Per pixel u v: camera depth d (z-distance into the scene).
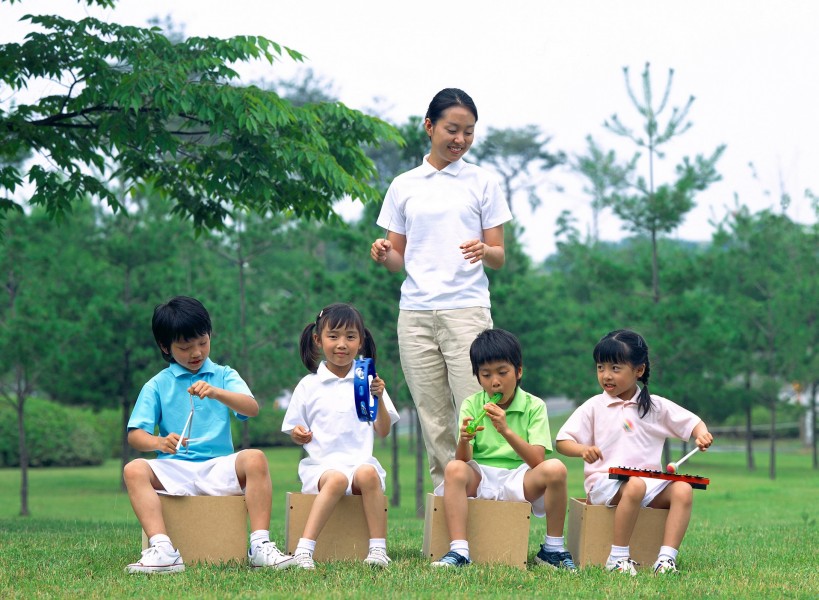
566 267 53.81
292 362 31.06
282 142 15.88
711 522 14.84
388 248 9.96
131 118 15.88
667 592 7.04
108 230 31.58
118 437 51.44
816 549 9.88
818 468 39.88
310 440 8.63
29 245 28.27
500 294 30.47
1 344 25.09
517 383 8.84
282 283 35.66
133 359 29.88
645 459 8.84
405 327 10.12
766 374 35.66
